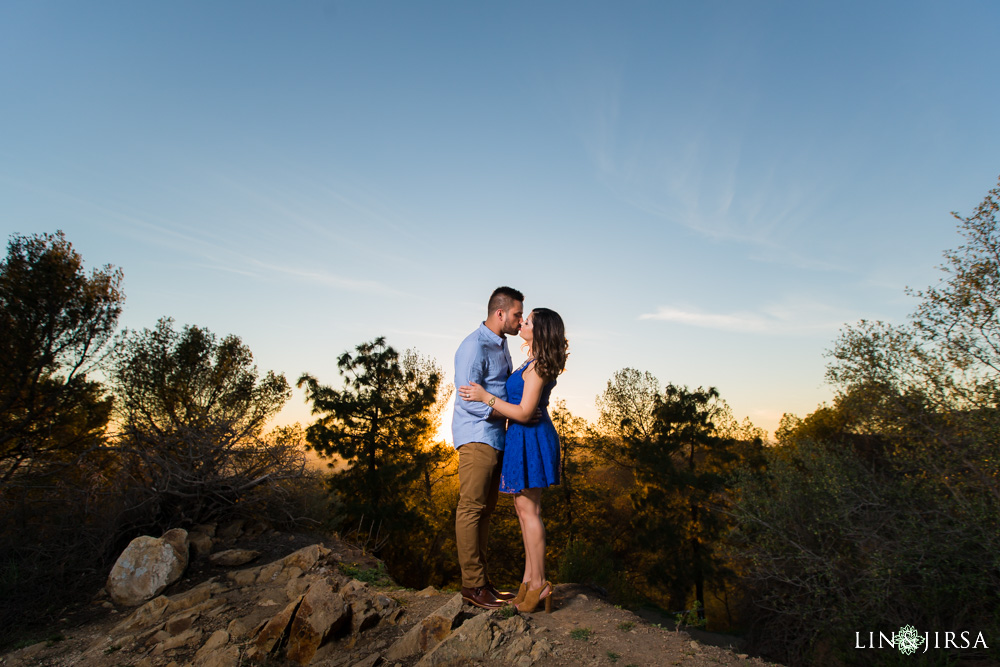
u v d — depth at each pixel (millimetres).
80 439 8516
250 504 6078
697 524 21062
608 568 6926
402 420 18781
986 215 6926
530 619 3326
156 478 5609
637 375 23875
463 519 3422
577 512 23734
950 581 6820
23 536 4988
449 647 2830
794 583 8797
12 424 7852
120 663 3217
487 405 3340
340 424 18547
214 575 4742
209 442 5867
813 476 9219
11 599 4203
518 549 22812
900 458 7695
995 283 6867
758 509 9891
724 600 22609
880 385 7793
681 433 22969
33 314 8141
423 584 21594
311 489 6738
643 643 3045
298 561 4641
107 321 8914
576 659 2789
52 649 3580
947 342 7348
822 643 8336
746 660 2926
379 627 3344
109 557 4984
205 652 3148
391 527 16953
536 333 3270
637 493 22844
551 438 3461
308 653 3051
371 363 19000
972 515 6449
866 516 7965
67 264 8617
